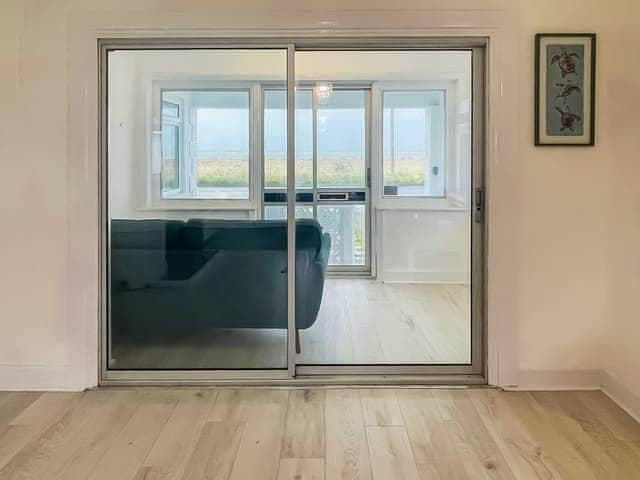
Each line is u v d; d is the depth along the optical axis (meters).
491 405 3.16
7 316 3.43
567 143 3.33
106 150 3.53
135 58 4.11
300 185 3.92
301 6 3.36
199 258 3.66
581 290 3.38
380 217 4.58
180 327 3.63
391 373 3.56
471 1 3.32
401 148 5.07
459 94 4.11
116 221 3.71
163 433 2.82
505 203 3.36
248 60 4.00
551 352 3.41
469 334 3.60
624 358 3.17
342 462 2.53
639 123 3.12
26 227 3.40
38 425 2.92
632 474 2.42
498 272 3.38
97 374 3.46
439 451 2.63
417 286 4.44
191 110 4.63
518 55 3.32
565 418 2.99
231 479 2.39
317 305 3.85
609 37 3.29
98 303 3.46
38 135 3.37
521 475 2.41
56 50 3.35
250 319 3.62
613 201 3.33
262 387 3.44
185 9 3.36
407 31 3.35
